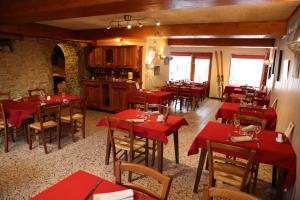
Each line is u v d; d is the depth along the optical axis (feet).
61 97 15.81
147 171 4.89
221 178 7.50
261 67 31.71
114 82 21.08
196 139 8.45
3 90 17.21
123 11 8.93
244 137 8.36
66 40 21.02
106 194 4.56
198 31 16.43
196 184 8.73
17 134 14.64
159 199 4.69
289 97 10.56
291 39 11.53
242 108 13.08
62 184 4.96
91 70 24.93
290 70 10.94
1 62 16.89
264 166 11.41
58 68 27.78
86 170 10.23
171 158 11.82
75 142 13.64
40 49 19.67
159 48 26.18
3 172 9.86
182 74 36.83
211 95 34.86
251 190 8.96
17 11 9.80
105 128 16.48
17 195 8.23
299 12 9.99
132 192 4.69
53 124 12.32
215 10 12.03
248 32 15.08
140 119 10.57
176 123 10.23
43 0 9.00
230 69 33.40
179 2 7.47
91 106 22.79
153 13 13.17
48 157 11.46
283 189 7.38
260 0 7.24
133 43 21.81
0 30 14.89
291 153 7.21
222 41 25.38
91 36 20.40
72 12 9.21
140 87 22.52
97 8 8.41
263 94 22.85
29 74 18.99
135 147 9.86
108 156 10.77
